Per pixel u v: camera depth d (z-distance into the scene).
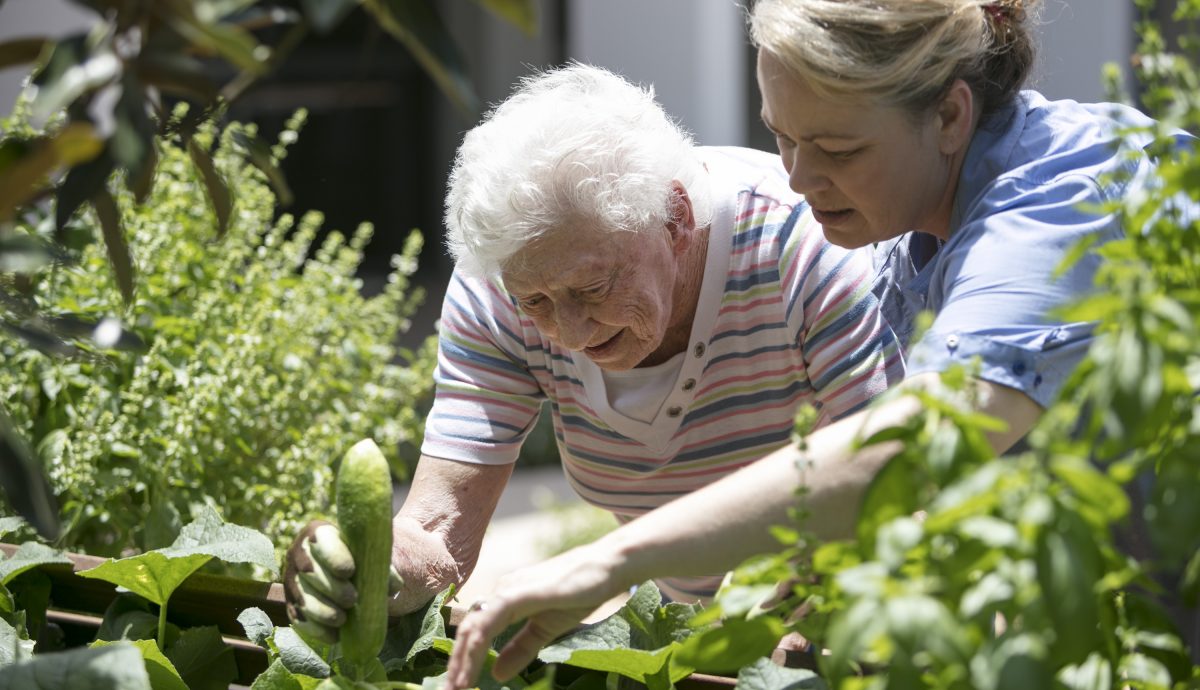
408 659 1.54
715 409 1.99
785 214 1.90
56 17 4.10
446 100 7.27
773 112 1.60
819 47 1.49
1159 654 1.18
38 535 2.11
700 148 2.04
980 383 1.37
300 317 2.67
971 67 1.59
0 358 2.30
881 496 1.02
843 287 1.88
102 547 2.29
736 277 1.89
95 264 2.30
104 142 1.04
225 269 2.54
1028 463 0.92
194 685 1.62
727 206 1.89
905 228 1.65
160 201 2.52
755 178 1.94
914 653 0.89
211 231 2.60
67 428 2.26
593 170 1.69
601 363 1.89
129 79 1.01
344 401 2.69
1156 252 1.12
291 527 2.25
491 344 2.03
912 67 1.51
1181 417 1.04
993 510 0.93
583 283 1.73
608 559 1.24
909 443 1.01
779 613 1.34
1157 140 1.17
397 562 1.69
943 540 0.97
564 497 5.71
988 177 1.62
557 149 1.69
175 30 1.01
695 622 1.20
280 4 1.23
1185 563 1.54
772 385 1.96
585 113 1.73
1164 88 1.16
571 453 2.16
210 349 2.38
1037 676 0.88
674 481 2.09
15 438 1.15
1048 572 0.90
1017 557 0.92
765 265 1.89
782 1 1.53
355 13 7.14
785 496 1.25
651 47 6.25
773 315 1.90
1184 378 0.96
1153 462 1.07
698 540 1.24
